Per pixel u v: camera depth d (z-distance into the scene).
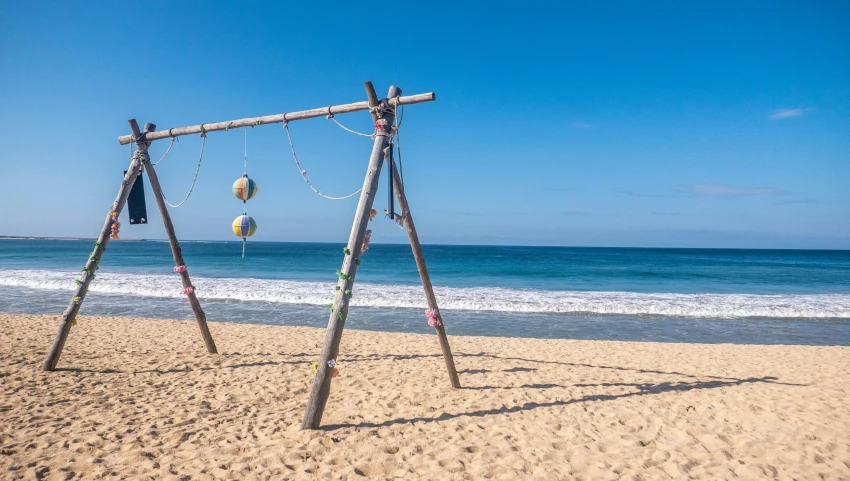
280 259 54.22
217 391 6.09
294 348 9.02
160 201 7.26
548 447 4.42
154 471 3.76
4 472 3.64
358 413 5.32
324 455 4.12
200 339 9.68
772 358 9.07
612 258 70.19
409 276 31.69
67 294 17.81
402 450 4.28
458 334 12.51
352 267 4.70
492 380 6.95
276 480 3.66
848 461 4.15
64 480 3.58
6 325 10.51
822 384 6.95
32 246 95.19
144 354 8.05
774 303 17.97
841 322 14.76
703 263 56.78
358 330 11.66
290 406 5.60
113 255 59.16
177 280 22.36
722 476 3.88
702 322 14.55
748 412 5.50
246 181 6.43
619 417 5.32
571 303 17.06
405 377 7.02
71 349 8.20
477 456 4.18
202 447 4.26
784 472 3.93
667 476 3.86
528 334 12.62
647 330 13.27
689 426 5.02
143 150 6.86
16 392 5.69
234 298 17.59
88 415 5.04
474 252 98.19
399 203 5.51
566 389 6.48
